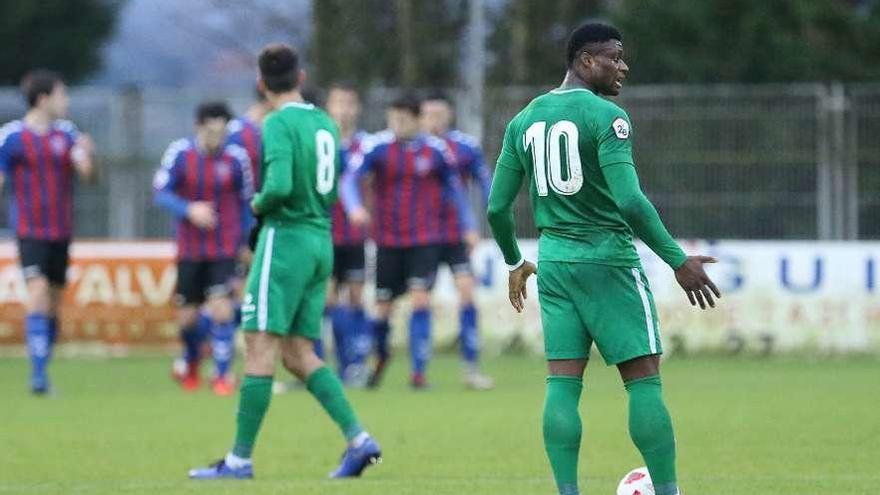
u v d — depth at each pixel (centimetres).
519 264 2720
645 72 9769
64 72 14225
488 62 10538
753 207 7150
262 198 3203
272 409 4791
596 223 2519
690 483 3108
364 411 4684
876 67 9706
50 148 5394
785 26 9819
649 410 2506
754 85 9638
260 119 5694
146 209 7719
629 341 2492
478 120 7400
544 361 6900
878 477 3203
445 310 7250
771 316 6900
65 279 5528
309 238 3272
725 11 9744
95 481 3244
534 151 2556
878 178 7069
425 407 4816
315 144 3278
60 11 14150
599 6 10519
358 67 10200
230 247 5569
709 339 6938
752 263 6906
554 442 2531
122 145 7725
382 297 5603
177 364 5788
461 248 5625
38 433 4153
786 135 7131
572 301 2528
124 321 7362
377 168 5547
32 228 5381
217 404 5016
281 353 3331
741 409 4650
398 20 10194
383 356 5597
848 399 4972
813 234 7119
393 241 5556
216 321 5528
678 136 7194
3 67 13950
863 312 6825
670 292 6956
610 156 2450
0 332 7381
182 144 5556
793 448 3712
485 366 6675
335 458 3628
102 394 5422
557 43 10425
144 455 3697
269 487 3094
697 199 7188
